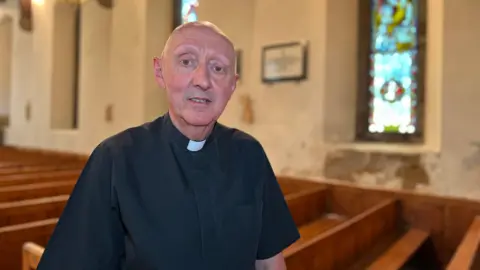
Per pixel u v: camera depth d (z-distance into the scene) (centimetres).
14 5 755
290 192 350
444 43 283
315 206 306
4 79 853
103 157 93
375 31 358
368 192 302
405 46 343
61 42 659
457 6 278
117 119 530
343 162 335
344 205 313
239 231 96
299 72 356
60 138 635
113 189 90
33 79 706
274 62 371
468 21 274
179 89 92
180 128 97
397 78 346
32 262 172
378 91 355
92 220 90
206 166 97
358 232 218
